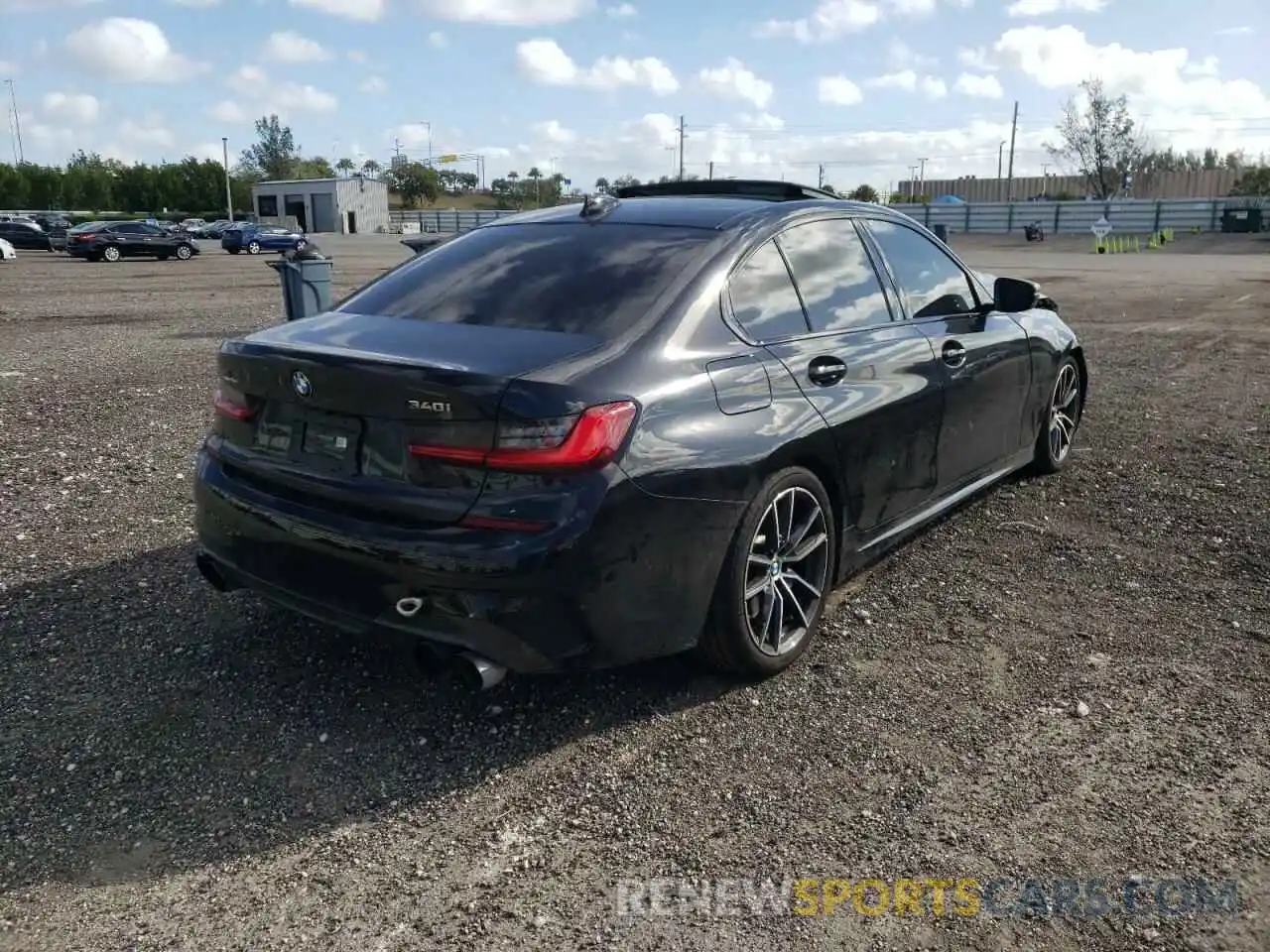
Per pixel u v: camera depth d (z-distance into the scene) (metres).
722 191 4.50
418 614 2.95
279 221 80.94
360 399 3.01
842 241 4.18
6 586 4.33
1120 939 2.39
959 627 4.01
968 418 4.65
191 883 2.59
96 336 12.14
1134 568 4.59
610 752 3.16
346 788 2.97
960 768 3.06
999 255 40.75
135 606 4.15
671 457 3.07
